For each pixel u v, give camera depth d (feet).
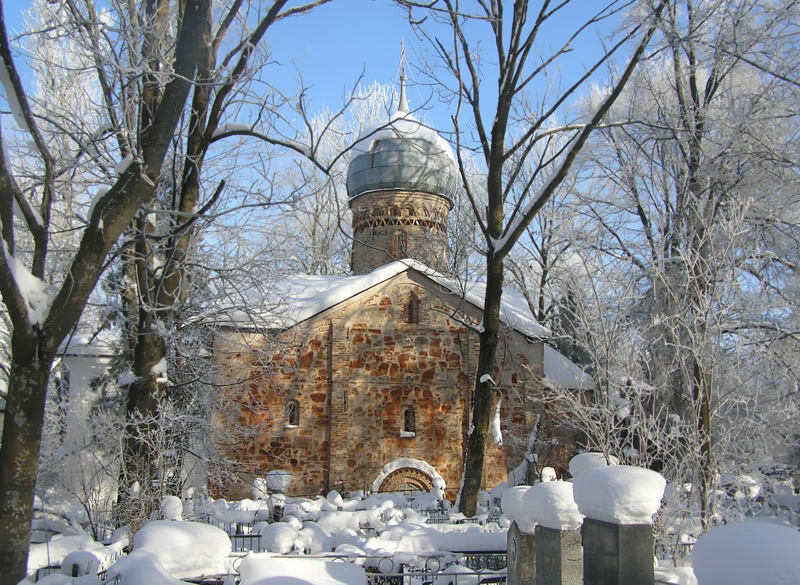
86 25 36.83
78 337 79.41
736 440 49.98
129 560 24.31
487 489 78.33
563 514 24.52
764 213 60.23
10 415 26.89
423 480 78.33
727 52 62.18
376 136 96.22
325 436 77.46
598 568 21.48
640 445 46.09
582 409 51.16
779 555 14.75
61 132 44.91
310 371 78.43
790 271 63.21
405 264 81.35
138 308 54.03
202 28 30.86
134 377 50.01
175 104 30.07
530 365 81.00
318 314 79.30
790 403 51.03
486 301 60.59
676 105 70.90
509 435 79.46
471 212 106.01
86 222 43.27
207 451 65.26
